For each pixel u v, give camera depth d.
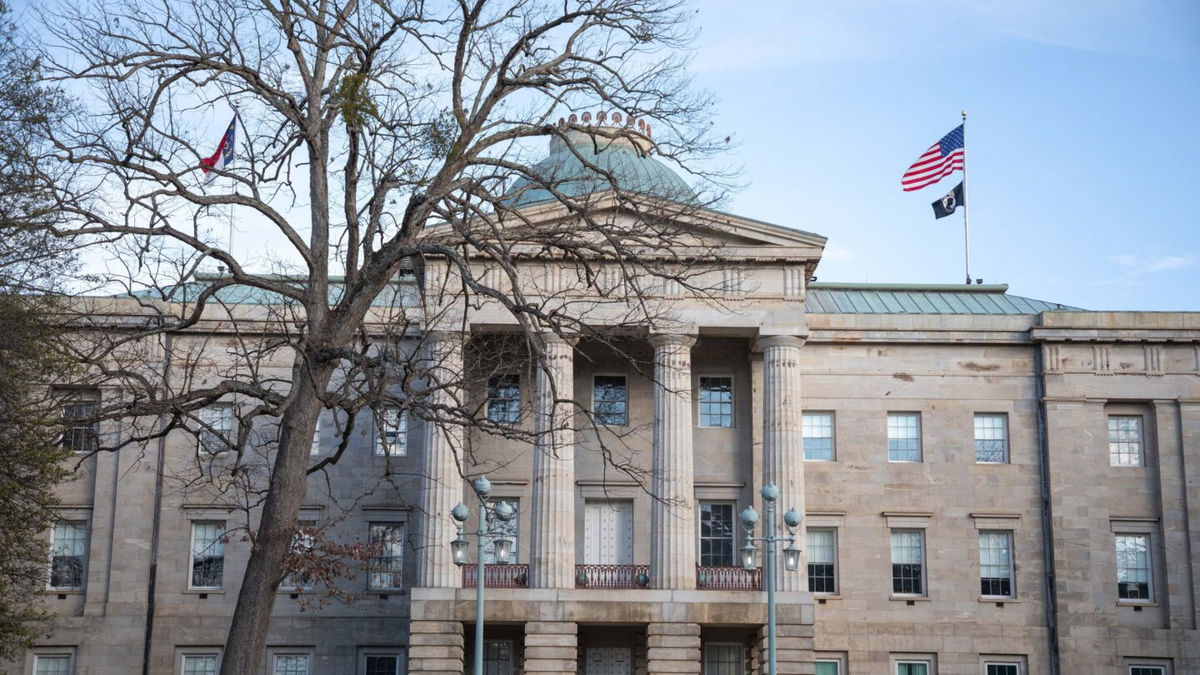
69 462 69.50
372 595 68.81
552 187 31.14
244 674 27.42
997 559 70.25
